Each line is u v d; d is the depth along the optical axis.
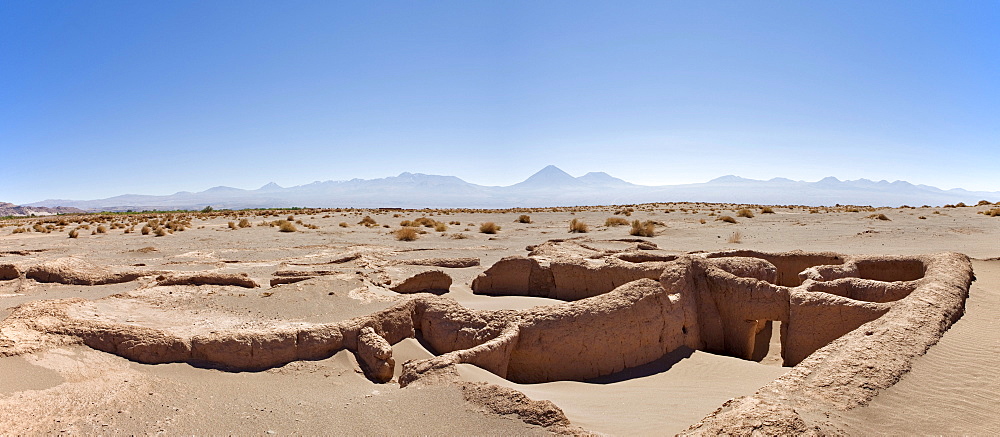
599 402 7.52
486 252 25.80
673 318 10.98
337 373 8.52
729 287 12.02
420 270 19.31
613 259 14.57
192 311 10.70
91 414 6.46
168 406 6.88
